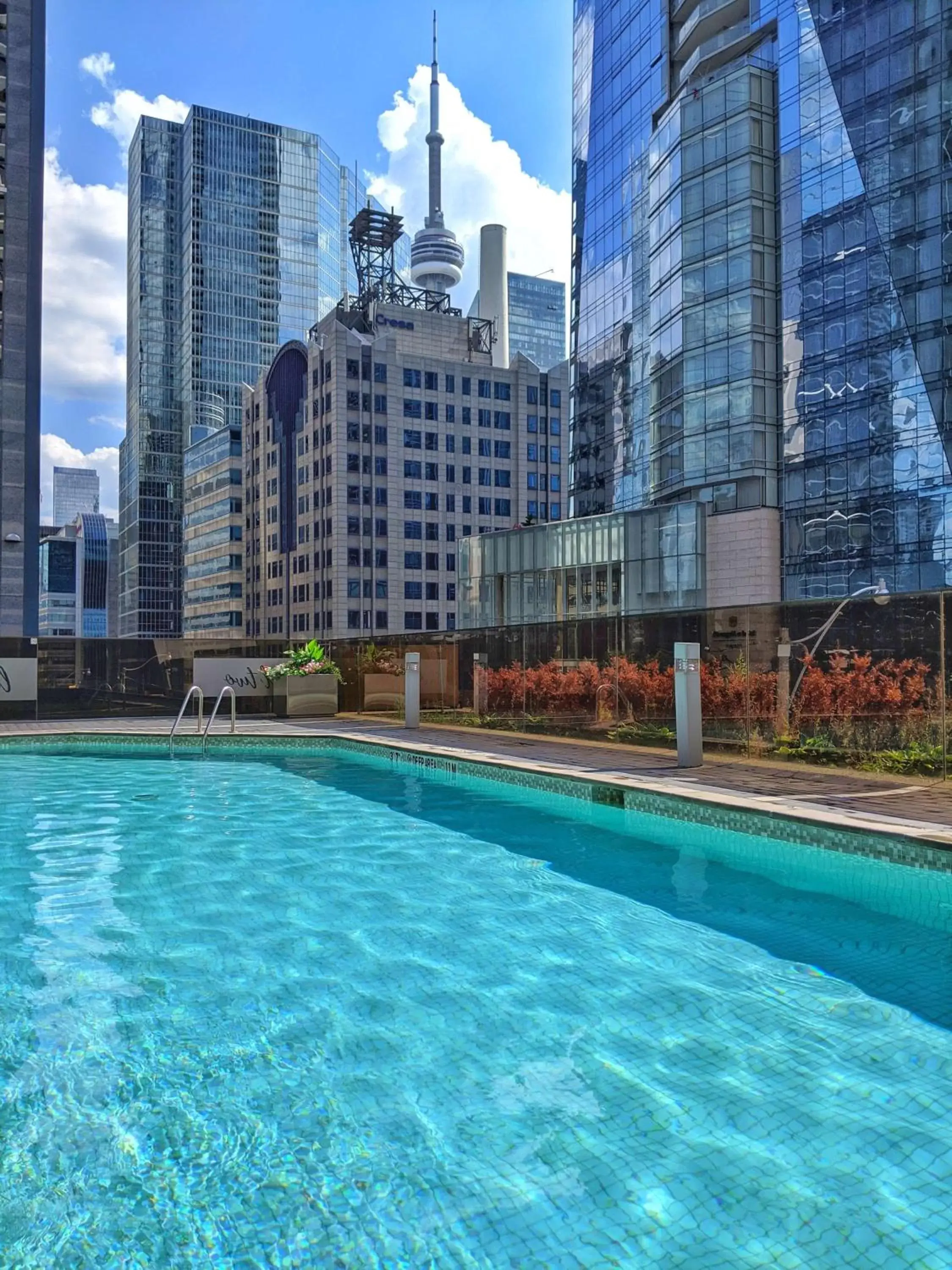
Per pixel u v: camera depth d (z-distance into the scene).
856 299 38.00
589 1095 3.42
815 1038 3.96
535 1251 2.47
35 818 9.84
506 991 4.59
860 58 37.94
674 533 42.44
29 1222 2.60
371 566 83.69
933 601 10.09
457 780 12.65
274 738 16.86
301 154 170.12
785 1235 2.53
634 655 14.41
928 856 6.45
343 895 6.52
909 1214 2.62
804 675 11.66
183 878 7.11
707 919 5.86
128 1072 3.63
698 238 42.72
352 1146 3.04
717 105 41.81
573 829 9.05
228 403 158.12
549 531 49.09
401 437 86.06
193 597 119.94
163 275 166.25
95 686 21.69
